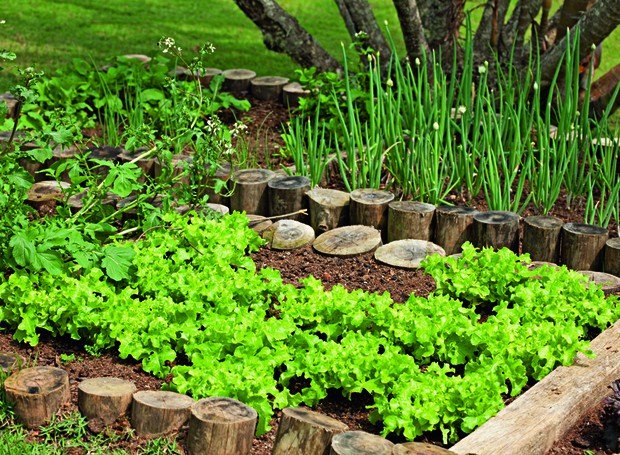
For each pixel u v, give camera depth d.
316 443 3.56
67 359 4.34
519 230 5.81
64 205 5.28
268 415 3.83
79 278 4.87
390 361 4.02
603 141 6.80
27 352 4.42
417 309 4.46
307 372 4.04
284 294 4.64
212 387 3.87
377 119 6.42
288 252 5.60
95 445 3.71
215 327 4.20
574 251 5.29
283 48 8.20
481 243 5.49
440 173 6.37
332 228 5.88
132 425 3.79
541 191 5.93
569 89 6.02
